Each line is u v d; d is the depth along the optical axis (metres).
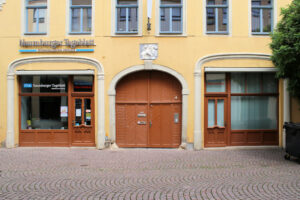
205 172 7.16
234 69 10.45
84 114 10.82
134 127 10.85
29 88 10.94
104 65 10.56
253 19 10.73
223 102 10.85
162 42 10.53
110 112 10.55
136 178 6.57
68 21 10.64
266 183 6.08
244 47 10.55
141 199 5.12
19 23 10.65
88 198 5.17
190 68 10.51
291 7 8.54
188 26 10.52
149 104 10.84
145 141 10.84
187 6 10.54
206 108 10.70
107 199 5.12
